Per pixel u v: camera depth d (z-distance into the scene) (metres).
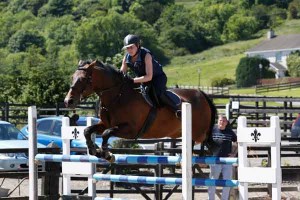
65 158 10.41
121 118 10.01
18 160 15.95
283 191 13.75
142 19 152.38
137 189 12.97
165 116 10.30
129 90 10.09
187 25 143.00
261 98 22.59
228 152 11.36
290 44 106.88
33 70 30.25
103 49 116.06
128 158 9.88
